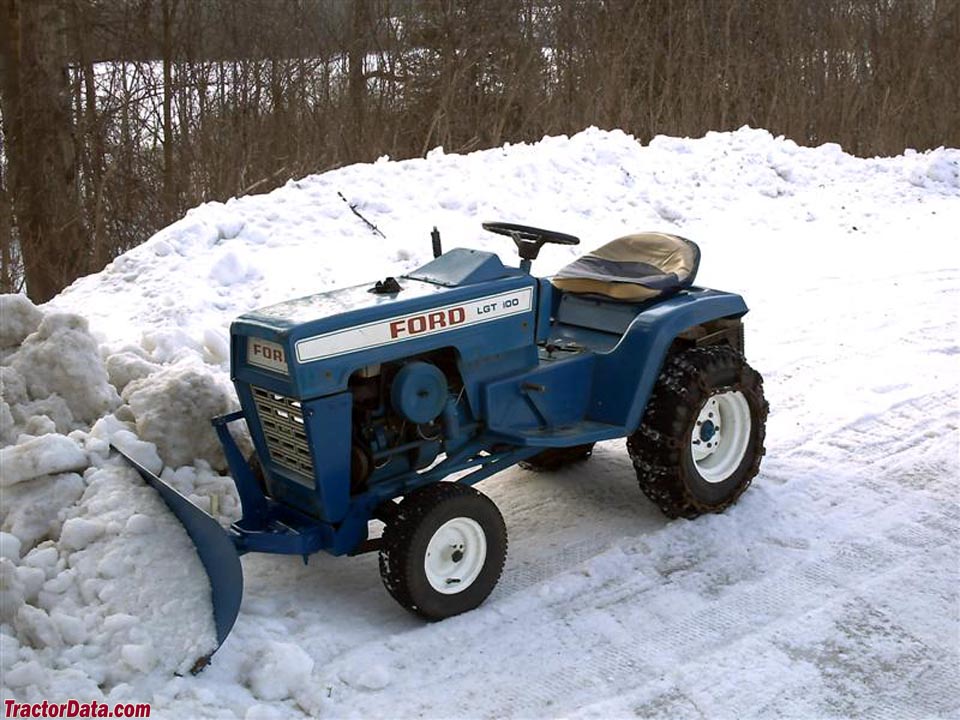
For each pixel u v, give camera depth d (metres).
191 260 7.68
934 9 20.47
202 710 3.29
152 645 3.39
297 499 4.04
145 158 14.55
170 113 14.84
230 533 3.86
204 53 15.62
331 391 3.74
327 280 7.60
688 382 4.57
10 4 12.58
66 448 3.78
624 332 4.77
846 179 12.43
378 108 16.75
